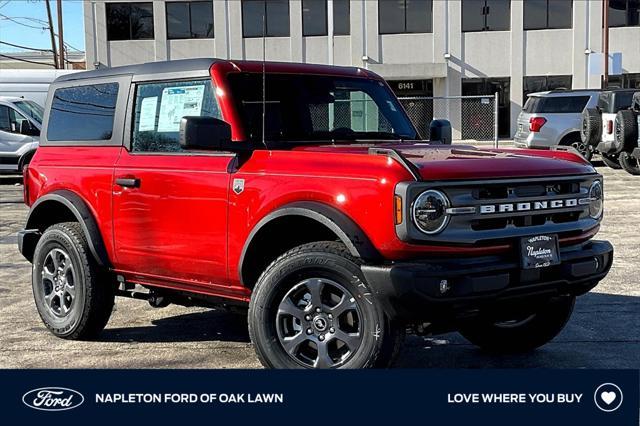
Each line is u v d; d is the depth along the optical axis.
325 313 4.49
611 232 11.05
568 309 5.46
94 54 39.28
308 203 4.53
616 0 38.22
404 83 39.19
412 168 4.27
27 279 8.75
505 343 5.75
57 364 5.57
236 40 38.69
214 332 6.49
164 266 5.42
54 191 6.18
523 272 4.48
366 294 4.32
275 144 5.20
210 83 5.32
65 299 6.20
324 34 38.84
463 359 5.70
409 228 4.19
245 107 5.27
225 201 4.96
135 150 5.69
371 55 39.06
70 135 6.25
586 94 20.08
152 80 5.66
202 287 5.28
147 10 39.12
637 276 8.25
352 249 4.32
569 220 4.85
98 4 39.00
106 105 5.98
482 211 4.38
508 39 38.78
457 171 4.36
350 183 4.40
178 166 5.28
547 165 4.76
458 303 4.23
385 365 4.35
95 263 5.93
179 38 38.97
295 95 5.59
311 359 4.59
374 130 5.96
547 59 38.75
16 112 20.42
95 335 6.18
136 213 5.54
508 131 39.25
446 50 38.94
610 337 6.13
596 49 38.50
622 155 18.08
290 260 4.54
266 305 4.59
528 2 38.56
